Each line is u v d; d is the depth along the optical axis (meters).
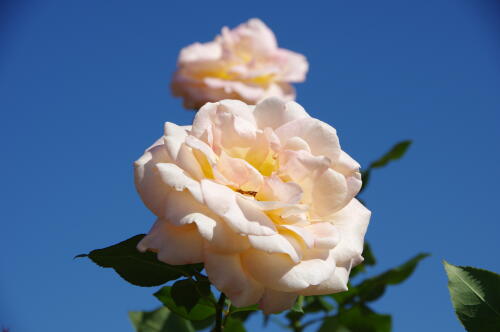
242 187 0.49
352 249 0.49
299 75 1.17
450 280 0.50
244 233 0.46
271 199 0.49
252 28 1.20
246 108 0.50
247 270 0.47
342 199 0.49
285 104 0.51
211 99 1.09
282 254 0.47
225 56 1.09
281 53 1.19
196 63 1.11
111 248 0.51
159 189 0.47
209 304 0.54
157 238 0.46
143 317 0.65
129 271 0.52
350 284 0.70
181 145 0.48
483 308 0.50
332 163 0.49
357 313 0.68
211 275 0.46
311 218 0.49
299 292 0.48
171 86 1.14
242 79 1.10
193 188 0.46
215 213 0.46
